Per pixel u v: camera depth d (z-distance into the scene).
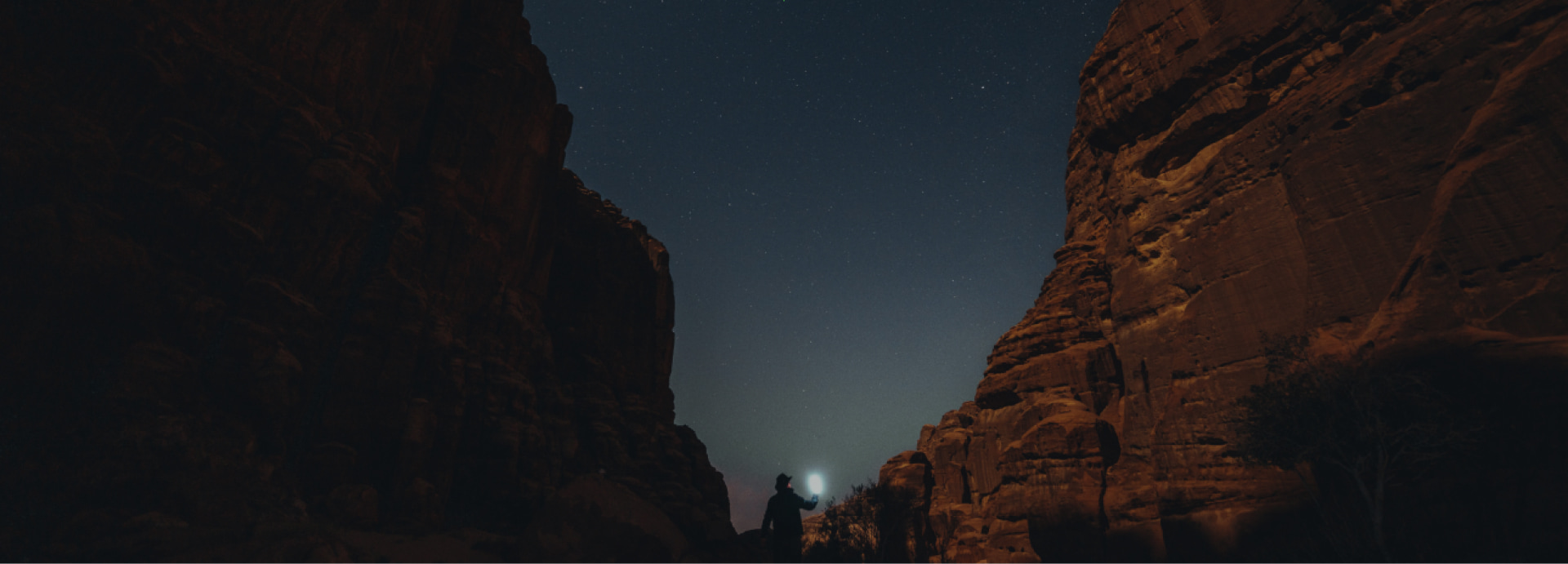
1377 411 11.09
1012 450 31.83
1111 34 26.22
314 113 22.81
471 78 35.06
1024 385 38.78
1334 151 16.83
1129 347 23.62
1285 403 12.13
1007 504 30.70
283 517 15.05
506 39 38.50
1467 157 13.33
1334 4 18.94
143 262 15.74
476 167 33.56
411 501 21.55
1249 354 18.16
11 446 11.66
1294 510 15.38
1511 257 11.91
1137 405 23.16
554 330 47.09
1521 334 11.21
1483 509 9.95
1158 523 21.83
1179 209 22.20
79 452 12.24
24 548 10.09
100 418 13.15
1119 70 25.25
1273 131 19.22
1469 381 10.80
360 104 25.80
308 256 20.95
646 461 41.22
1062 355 37.56
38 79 14.95
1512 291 11.69
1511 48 13.84
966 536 38.00
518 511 27.12
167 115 17.78
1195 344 20.19
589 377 45.31
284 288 19.75
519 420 30.38
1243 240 19.28
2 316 12.67
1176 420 19.77
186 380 15.60
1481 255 12.31
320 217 21.42
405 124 29.72
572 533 10.04
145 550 9.71
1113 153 26.48
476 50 36.09
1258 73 20.80
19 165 13.68
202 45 19.27
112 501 12.09
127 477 12.39
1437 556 10.37
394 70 29.25
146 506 12.45
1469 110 14.17
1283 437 11.86
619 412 43.28
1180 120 22.92
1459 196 12.96
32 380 12.81
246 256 18.75
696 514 35.09
